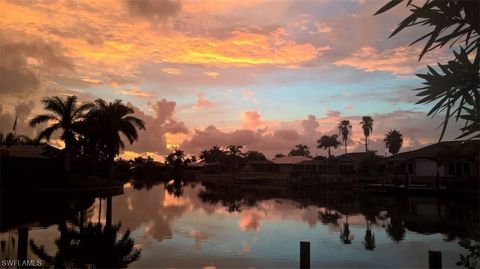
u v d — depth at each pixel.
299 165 91.62
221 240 17.06
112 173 51.69
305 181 59.69
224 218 24.69
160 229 20.03
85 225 20.89
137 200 37.38
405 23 3.20
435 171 46.75
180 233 18.84
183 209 29.88
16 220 22.06
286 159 96.06
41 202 31.89
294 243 16.55
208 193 49.09
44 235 17.61
